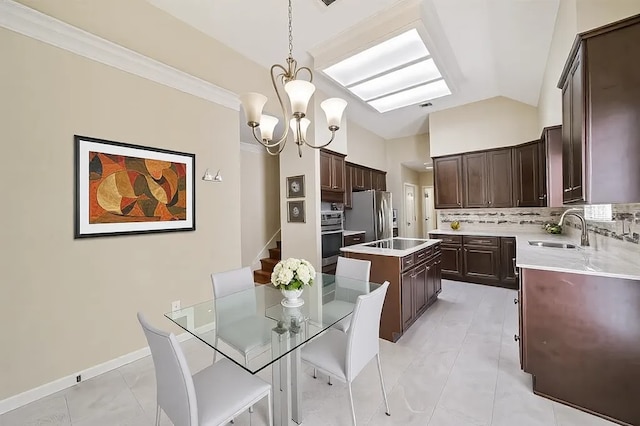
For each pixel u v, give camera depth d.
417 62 3.11
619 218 2.00
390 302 2.61
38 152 1.91
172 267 2.64
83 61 2.12
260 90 3.56
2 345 1.78
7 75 1.80
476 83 4.06
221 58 3.13
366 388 1.92
